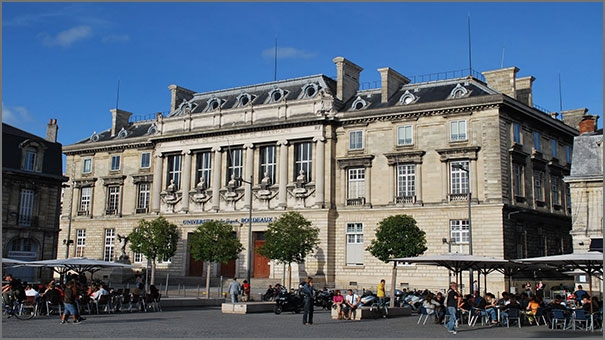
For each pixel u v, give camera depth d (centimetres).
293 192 6341
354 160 6156
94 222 7788
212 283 6525
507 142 5609
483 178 5522
